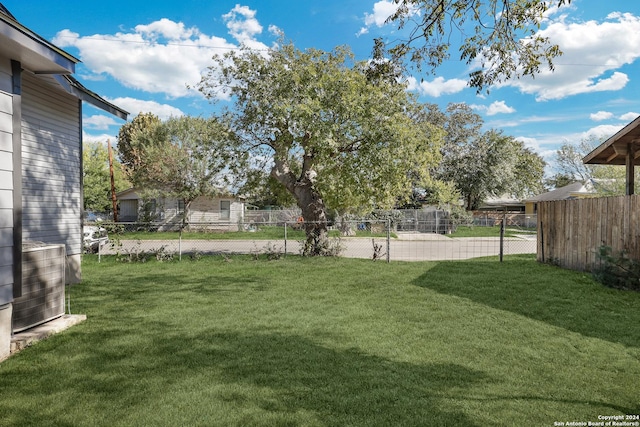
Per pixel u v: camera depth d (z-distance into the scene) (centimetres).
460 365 364
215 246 1655
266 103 1163
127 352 395
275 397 296
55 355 387
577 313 545
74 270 792
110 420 263
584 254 858
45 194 712
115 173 3772
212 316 541
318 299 649
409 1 510
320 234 1244
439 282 774
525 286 721
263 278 850
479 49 521
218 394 300
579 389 315
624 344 424
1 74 414
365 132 1138
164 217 2642
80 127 815
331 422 260
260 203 3588
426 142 1251
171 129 2541
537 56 502
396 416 269
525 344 424
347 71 1143
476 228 2903
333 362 369
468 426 257
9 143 388
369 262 1078
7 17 360
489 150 3506
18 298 430
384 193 1230
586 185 3428
